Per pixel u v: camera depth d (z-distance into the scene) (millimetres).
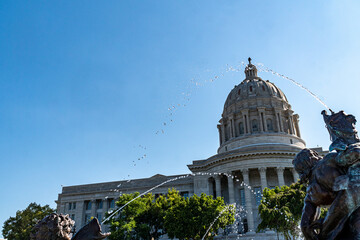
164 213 54969
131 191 81000
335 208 5574
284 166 65188
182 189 75750
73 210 85250
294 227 37031
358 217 5395
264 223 38719
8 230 79938
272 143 75938
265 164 65000
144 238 52781
